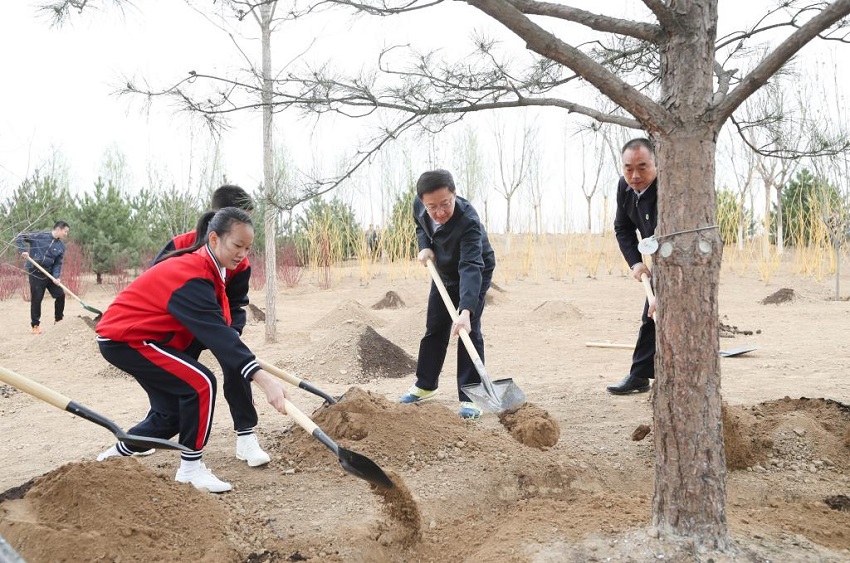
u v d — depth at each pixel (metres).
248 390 3.88
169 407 3.60
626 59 4.70
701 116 2.58
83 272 17.94
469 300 4.59
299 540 3.00
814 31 2.39
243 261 4.01
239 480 3.68
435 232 4.82
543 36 2.50
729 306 12.44
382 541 3.11
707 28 2.58
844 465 3.93
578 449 4.20
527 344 8.79
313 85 4.08
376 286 17.83
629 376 5.57
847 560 2.68
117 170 33.31
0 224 9.25
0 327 11.77
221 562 2.72
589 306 12.88
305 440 4.05
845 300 12.72
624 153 4.82
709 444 2.65
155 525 2.82
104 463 3.00
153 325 3.39
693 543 2.64
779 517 3.18
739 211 18.58
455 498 3.56
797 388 5.47
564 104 4.23
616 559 2.64
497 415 4.79
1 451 4.52
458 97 4.21
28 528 2.60
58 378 7.25
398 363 7.14
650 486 3.82
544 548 2.79
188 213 15.05
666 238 2.64
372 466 2.89
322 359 7.05
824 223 15.63
